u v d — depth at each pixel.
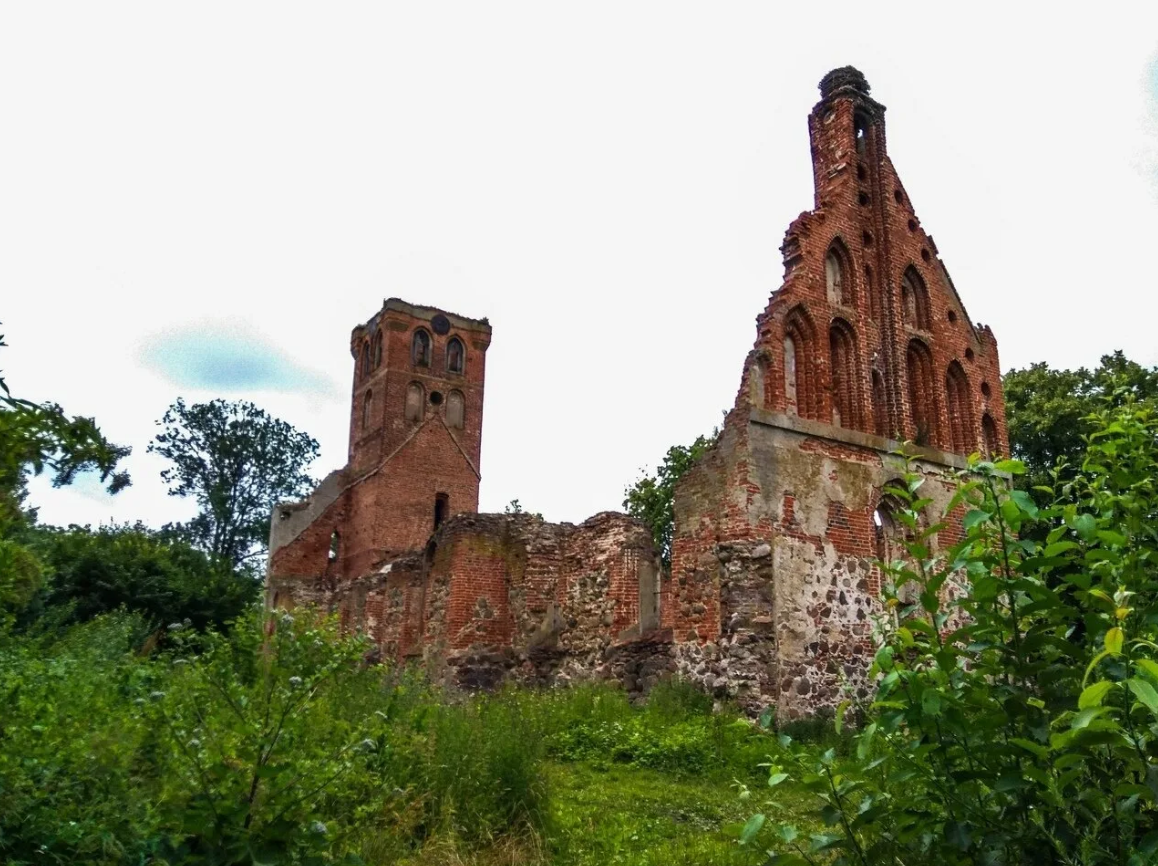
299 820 5.63
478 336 50.00
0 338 5.10
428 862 7.59
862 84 22.83
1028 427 30.59
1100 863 3.83
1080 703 3.31
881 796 4.39
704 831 9.76
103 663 11.95
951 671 4.39
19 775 5.55
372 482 43.03
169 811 5.45
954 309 22.86
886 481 19.62
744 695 16.42
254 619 8.14
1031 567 4.37
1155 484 4.73
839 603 17.91
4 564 6.30
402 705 10.84
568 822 9.54
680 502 18.92
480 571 23.56
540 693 18.72
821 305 20.17
